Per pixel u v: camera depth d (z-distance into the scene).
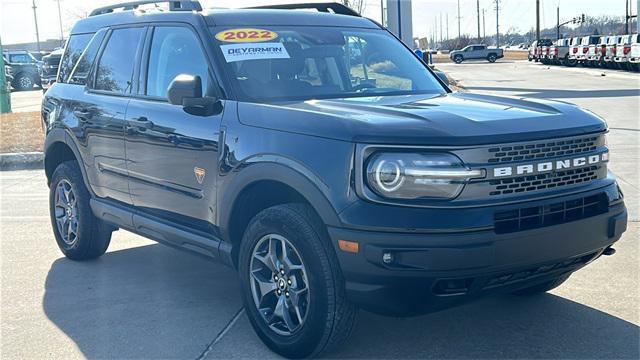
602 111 17.80
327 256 3.82
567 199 3.89
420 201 3.61
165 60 5.22
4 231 7.57
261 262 4.27
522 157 3.80
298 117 4.07
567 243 3.86
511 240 3.64
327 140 3.84
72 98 6.14
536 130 3.86
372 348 4.27
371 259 3.60
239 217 4.48
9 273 6.02
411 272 3.56
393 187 3.62
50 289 5.58
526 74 40.34
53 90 6.54
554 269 4.00
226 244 4.57
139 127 5.16
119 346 4.44
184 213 4.88
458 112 4.07
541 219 3.79
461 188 3.64
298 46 5.11
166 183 4.98
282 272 4.14
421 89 5.27
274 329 4.22
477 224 3.59
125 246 6.87
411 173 3.60
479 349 4.25
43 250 6.78
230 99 4.57
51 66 22.52
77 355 4.32
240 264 4.37
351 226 3.65
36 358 4.29
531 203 3.76
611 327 4.54
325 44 5.24
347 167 3.71
